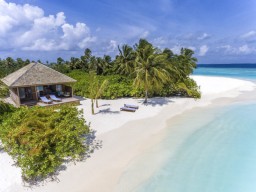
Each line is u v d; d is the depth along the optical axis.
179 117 18.00
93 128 14.90
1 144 11.71
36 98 22.33
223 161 10.37
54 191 8.06
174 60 28.72
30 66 23.59
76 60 64.69
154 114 18.83
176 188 8.25
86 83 27.52
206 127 15.38
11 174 9.07
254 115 18.61
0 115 14.09
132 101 24.39
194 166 9.89
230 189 8.22
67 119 12.10
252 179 8.88
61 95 25.30
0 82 15.62
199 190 8.14
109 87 25.64
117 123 16.12
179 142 12.61
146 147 11.90
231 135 13.80
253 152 11.34
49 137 10.20
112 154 11.02
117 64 46.19
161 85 22.67
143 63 21.66
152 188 8.23
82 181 8.68
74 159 10.38
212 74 77.81
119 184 8.48
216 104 23.08
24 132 10.38
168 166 9.86
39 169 8.82
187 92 26.72
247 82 43.38
